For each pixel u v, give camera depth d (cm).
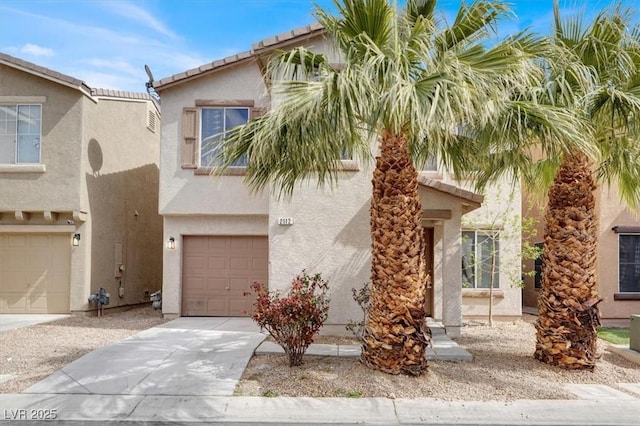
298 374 820
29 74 1485
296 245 1204
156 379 796
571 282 879
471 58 764
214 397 720
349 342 1084
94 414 664
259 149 780
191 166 1459
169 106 1482
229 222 1480
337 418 656
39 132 1485
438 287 1392
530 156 978
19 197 1467
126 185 1770
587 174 882
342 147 891
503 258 1474
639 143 893
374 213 827
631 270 1512
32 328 1246
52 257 1514
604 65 870
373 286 838
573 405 700
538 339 931
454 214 1206
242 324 1308
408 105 674
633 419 658
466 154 950
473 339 1162
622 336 1280
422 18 752
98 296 1484
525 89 795
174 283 1465
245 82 1480
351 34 796
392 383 767
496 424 645
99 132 1584
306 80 822
